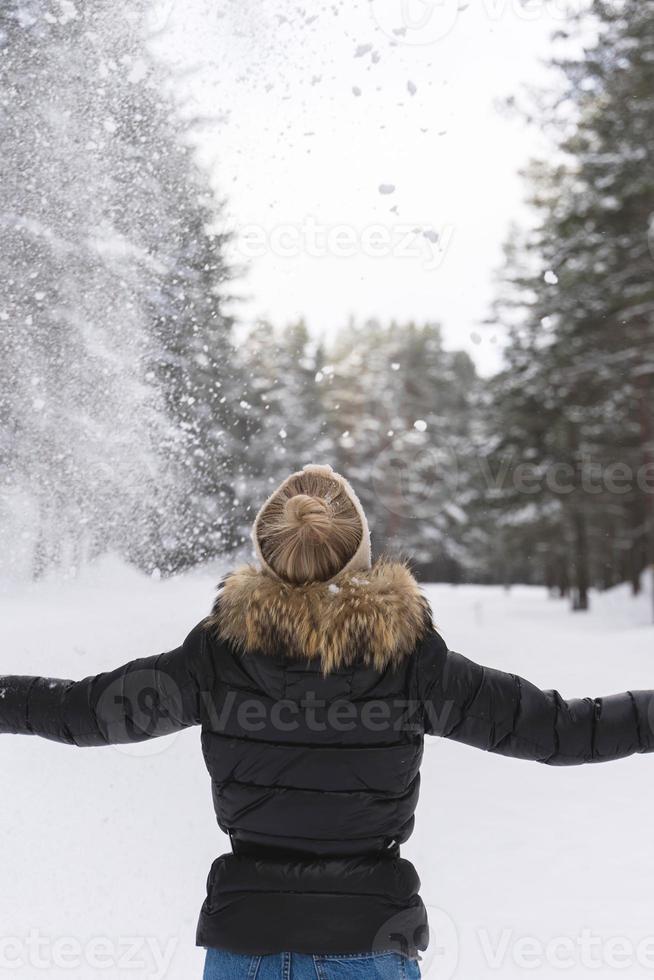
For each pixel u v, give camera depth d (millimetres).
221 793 1746
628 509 31594
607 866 4289
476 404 42188
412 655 1738
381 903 1668
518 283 30484
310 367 48969
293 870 1672
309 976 1626
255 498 8203
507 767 6543
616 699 1809
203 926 1696
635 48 17875
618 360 23703
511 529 40219
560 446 30984
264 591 1729
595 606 32562
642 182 19219
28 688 1844
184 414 6422
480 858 4430
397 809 1729
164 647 5027
